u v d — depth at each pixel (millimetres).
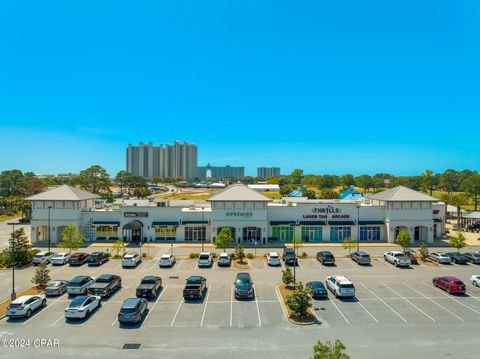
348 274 44062
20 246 48188
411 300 34281
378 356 23047
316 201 71750
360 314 30500
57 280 37500
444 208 71812
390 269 46812
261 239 64250
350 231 67312
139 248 59531
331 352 17422
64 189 66750
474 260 50344
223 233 52938
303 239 66625
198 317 29656
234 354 23203
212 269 46156
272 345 24531
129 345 24375
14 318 28922
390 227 65500
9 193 155750
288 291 36688
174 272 44594
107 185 148250
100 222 66125
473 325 28281
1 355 22812
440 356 23141
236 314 30359
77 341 24938
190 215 66000
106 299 34062
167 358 22609
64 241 52906
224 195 64312
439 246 63188
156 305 32531
